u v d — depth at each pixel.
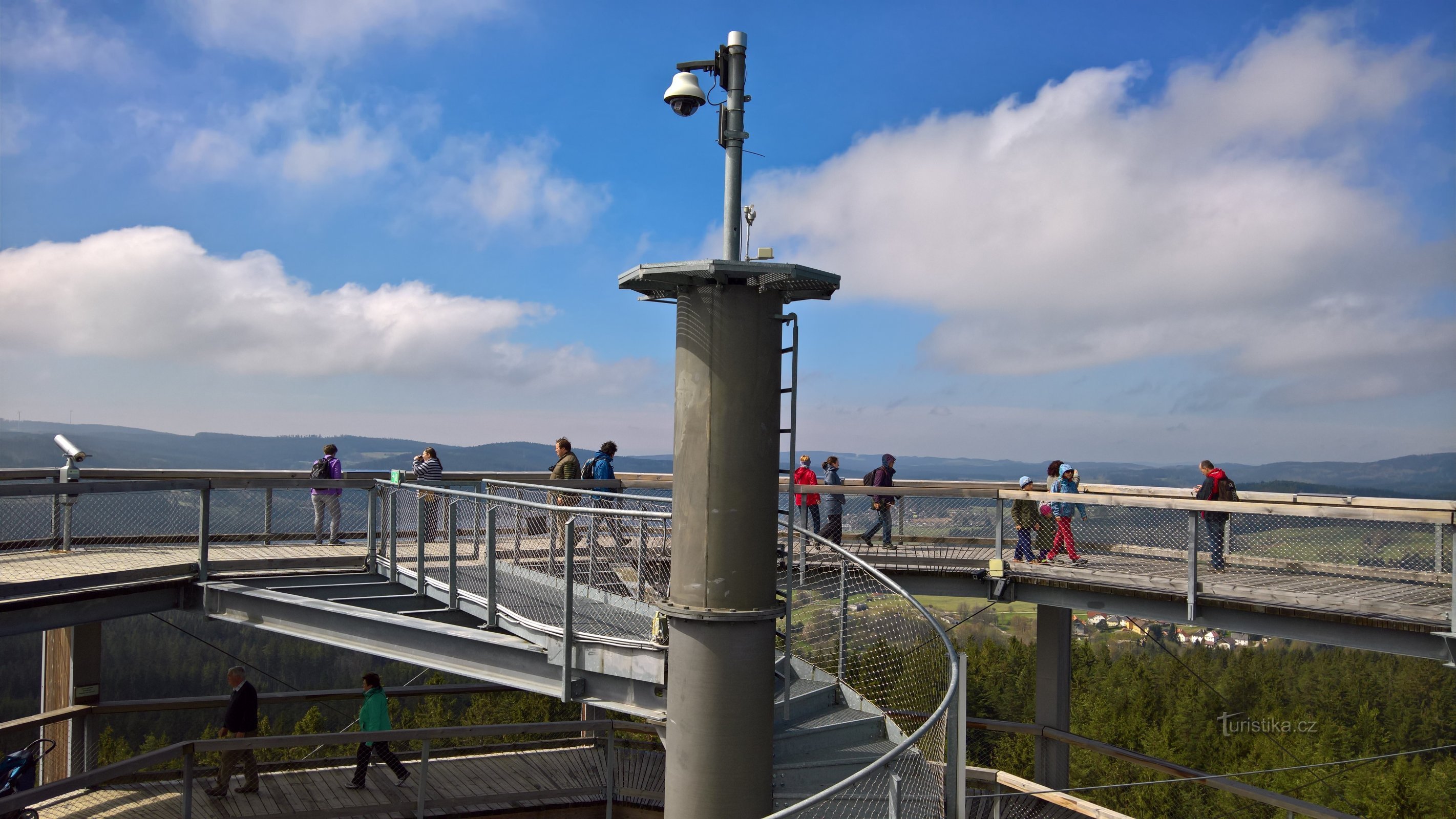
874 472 13.49
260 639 72.44
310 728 34.62
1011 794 12.76
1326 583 9.81
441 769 10.84
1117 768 40.06
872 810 5.61
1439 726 47.16
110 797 9.38
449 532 8.69
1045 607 13.24
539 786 10.29
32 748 9.56
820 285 5.55
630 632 6.96
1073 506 11.66
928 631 7.07
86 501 11.01
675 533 5.72
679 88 5.63
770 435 5.63
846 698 7.58
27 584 7.88
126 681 62.12
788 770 6.22
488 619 7.96
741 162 5.73
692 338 5.61
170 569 9.21
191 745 8.07
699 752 5.50
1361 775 40.28
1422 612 8.17
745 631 5.52
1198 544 11.10
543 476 13.02
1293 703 47.75
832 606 8.38
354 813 9.22
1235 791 11.12
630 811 10.16
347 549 11.50
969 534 13.77
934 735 6.20
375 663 71.50
